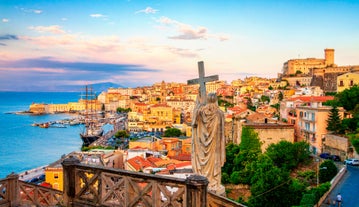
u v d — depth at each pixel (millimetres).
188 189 9883
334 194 45406
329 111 81500
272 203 49406
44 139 196500
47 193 17938
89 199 12078
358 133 71188
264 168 52031
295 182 53031
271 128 79812
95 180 12000
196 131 15258
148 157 87938
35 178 83500
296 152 69188
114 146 146000
